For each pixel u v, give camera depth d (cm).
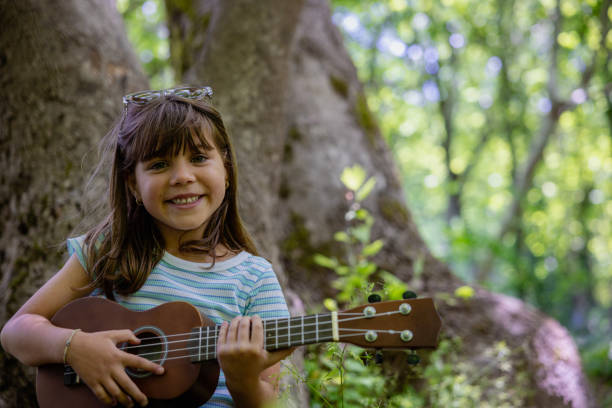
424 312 146
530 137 1223
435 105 1327
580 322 950
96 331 171
